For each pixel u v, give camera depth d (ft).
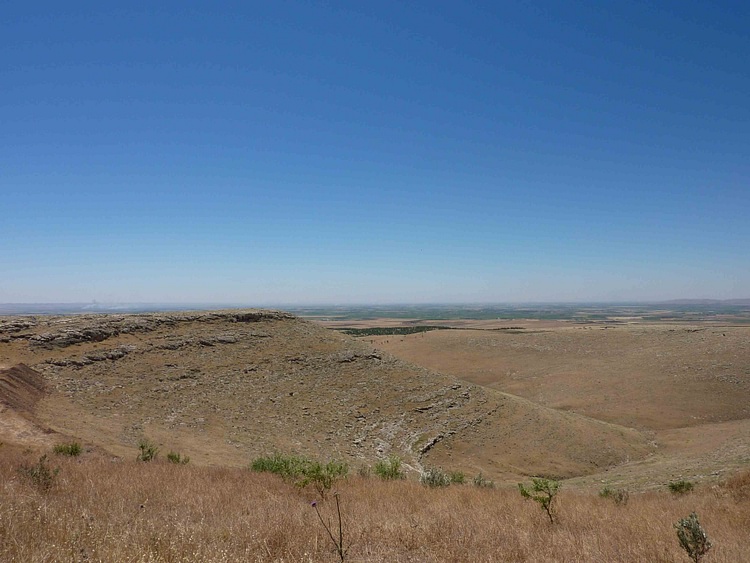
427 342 338.13
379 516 32.71
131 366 117.50
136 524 24.25
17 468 41.73
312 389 136.36
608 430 154.10
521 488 44.01
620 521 37.63
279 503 35.19
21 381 91.30
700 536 24.86
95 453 68.59
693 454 128.47
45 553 18.75
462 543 27.20
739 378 200.03
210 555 19.94
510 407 153.58
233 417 111.04
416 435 127.75
